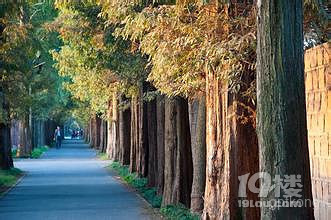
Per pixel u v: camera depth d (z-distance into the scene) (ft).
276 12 25.93
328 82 35.70
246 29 37.19
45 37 98.94
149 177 87.61
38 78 132.46
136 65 74.43
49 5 105.60
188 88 43.29
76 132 508.12
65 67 88.74
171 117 67.92
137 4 46.26
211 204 41.81
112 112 157.38
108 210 65.98
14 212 64.49
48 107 199.11
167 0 48.24
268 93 25.93
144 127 99.96
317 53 37.14
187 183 66.64
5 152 119.55
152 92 75.31
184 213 58.39
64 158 189.57
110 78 84.33
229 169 40.40
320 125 36.81
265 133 25.99
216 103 41.14
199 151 58.75
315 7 35.91
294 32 25.99
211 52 36.40
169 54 39.17
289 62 25.81
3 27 75.66
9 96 95.09
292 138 25.70
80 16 73.46
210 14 38.19
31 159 181.88
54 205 70.90
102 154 204.54
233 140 40.16
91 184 99.86
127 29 42.98
